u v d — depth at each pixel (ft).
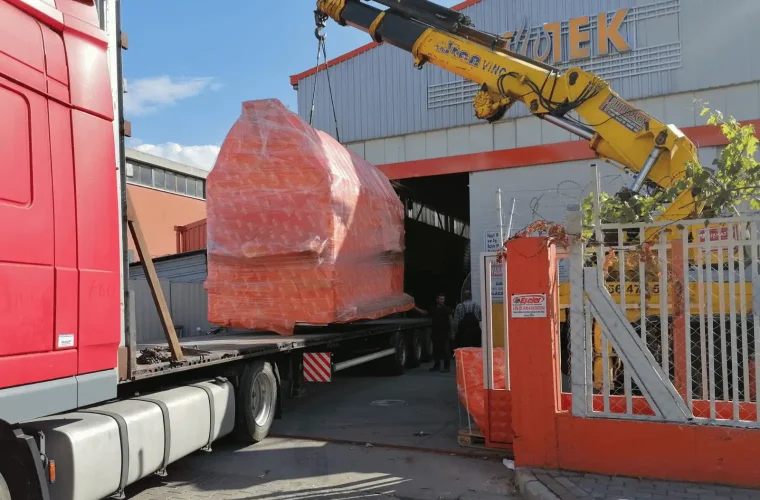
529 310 17.97
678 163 25.95
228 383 21.68
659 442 16.61
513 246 18.20
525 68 29.81
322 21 35.70
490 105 31.04
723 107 41.16
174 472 19.71
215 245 29.22
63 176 12.76
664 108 42.73
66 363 12.67
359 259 31.99
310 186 28.25
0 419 11.07
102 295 13.76
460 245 78.38
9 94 11.57
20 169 11.69
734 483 15.94
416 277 63.31
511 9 47.60
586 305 17.52
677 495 15.39
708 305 16.75
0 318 11.06
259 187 28.86
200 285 43.37
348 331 34.35
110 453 15.03
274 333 33.09
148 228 79.51
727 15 41.14
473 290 47.83
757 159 37.14
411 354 45.19
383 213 36.45
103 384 13.82
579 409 17.43
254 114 29.73
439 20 32.12
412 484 18.31
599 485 16.24
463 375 22.48
